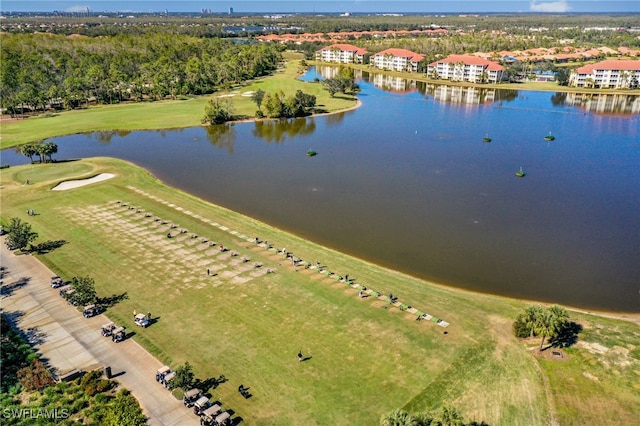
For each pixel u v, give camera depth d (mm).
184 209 103625
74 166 132750
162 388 53188
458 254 86125
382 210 105562
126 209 102938
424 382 54062
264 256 82812
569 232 94500
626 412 49625
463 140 163000
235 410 50469
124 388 53094
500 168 133375
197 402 49719
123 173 127312
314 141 163500
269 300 69750
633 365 55656
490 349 59219
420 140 163500
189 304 68875
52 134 169875
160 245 86438
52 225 94500
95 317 65938
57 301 69562
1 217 97875
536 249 87812
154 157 145875
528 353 58406
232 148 156000
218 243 87312
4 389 52719
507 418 49250
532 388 53062
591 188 117938
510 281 77375
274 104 193375
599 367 55625
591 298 72562
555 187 118750
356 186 120500
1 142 159125
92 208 103250
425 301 69812
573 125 183375
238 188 119438
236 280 74938
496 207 106750
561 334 61562
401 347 59781
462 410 50250
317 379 54719
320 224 98500
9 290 72125
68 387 53250
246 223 96750
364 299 70062
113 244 86750
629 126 181750
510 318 65750
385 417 43875
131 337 61844
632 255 85562
